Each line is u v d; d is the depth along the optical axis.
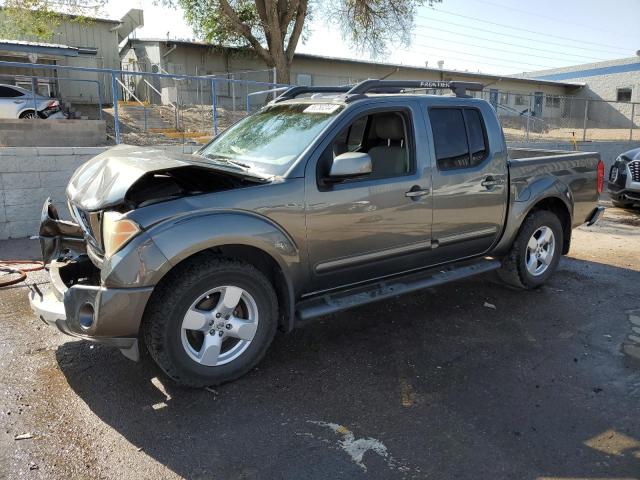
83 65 23.22
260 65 26.62
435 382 3.65
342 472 2.73
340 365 3.87
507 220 5.02
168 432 3.03
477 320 4.73
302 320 3.80
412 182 4.21
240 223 3.39
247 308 3.59
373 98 4.13
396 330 4.50
